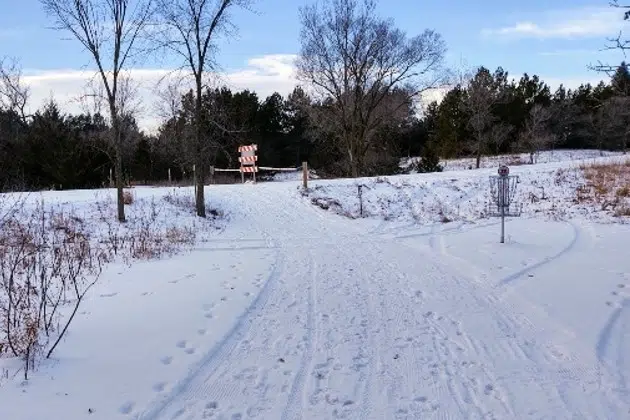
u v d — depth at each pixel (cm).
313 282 1006
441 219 1852
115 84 1560
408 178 2417
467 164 4553
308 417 499
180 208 1848
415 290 953
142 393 532
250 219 1845
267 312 813
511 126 5172
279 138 5534
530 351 666
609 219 1636
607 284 957
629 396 545
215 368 604
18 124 3225
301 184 2422
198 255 1261
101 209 1703
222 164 4125
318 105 4047
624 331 729
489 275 1057
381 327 752
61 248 1259
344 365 618
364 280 1027
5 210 1506
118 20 1516
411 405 525
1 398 504
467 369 611
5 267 1000
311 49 3850
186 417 494
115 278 1002
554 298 884
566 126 5706
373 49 3822
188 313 784
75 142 3006
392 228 1700
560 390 559
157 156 3988
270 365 615
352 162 3969
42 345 635
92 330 701
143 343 661
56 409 489
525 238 1450
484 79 4106
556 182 2169
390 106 4050
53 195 1905
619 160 2539
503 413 510
